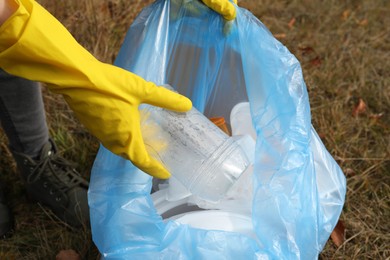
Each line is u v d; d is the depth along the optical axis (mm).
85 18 1578
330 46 1860
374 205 1288
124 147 740
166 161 869
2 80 959
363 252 1177
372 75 1738
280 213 780
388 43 1940
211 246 740
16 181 1302
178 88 1062
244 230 831
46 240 1133
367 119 1558
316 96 1623
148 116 847
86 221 1171
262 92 895
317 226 825
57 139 1379
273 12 2041
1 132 1363
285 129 835
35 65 688
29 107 1049
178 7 902
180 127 865
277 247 768
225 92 1086
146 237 759
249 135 984
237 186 892
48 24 672
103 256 791
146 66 861
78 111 727
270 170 810
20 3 654
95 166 854
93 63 703
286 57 895
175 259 735
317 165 915
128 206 790
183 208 939
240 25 908
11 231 1185
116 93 706
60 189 1185
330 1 2121
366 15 2086
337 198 910
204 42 974
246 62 912
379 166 1395
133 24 913
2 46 673
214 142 872
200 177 858
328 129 1491
